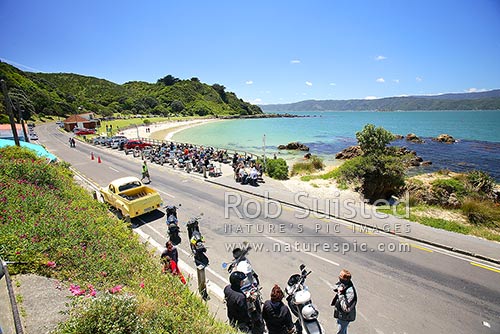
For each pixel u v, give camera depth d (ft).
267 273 25.85
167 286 18.95
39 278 16.84
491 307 20.95
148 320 13.70
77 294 15.65
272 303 16.19
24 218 22.54
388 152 58.65
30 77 385.29
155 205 39.24
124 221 36.14
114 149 116.26
